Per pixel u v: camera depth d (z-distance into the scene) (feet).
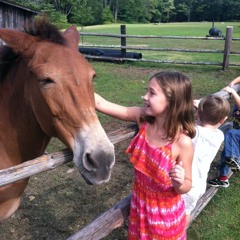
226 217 12.44
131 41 70.18
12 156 8.14
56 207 12.62
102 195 13.50
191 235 11.41
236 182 14.70
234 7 259.39
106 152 6.29
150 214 7.13
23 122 7.83
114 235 11.30
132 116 8.02
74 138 6.51
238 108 12.29
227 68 37.88
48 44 6.98
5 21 38.63
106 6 224.12
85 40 69.82
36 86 6.82
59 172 15.07
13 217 11.97
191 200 8.66
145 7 253.44
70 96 6.47
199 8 270.05
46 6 84.99
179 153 6.92
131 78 33.63
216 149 9.18
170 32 109.50
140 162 7.11
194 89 29.37
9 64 7.93
